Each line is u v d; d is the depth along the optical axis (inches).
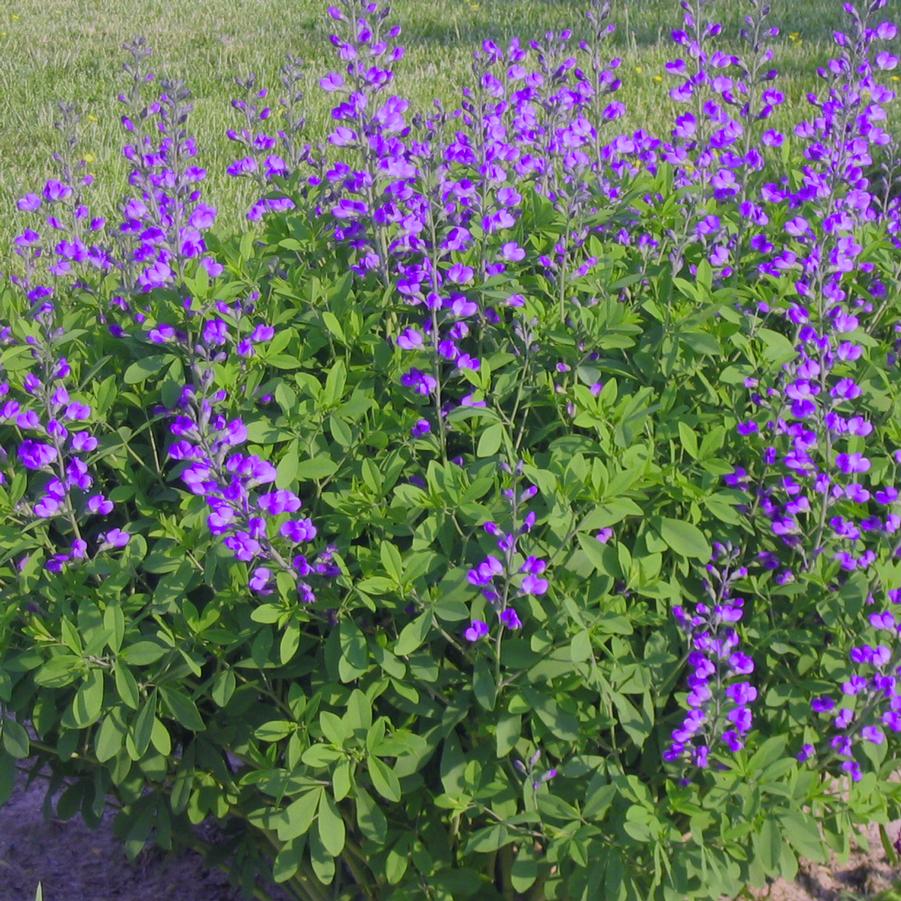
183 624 95.5
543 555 94.7
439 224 119.5
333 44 123.0
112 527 109.5
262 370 109.2
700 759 91.0
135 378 107.0
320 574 95.7
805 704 99.1
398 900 99.3
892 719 92.3
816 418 103.4
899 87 339.3
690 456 110.2
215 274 112.9
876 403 113.4
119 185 281.6
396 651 89.8
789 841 95.4
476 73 132.2
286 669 97.5
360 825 92.7
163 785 109.3
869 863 129.6
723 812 90.9
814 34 382.0
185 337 114.1
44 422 107.7
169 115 129.0
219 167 284.4
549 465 100.0
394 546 91.3
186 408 101.5
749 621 107.7
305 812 91.6
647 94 326.3
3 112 340.8
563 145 133.4
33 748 113.1
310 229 128.3
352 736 90.8
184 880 132.4
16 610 96.7
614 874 90.8
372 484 97.4
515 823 93.8
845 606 100.3
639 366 111.8
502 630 94.6
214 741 102.1
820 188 123.7
